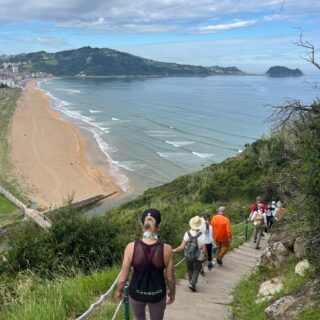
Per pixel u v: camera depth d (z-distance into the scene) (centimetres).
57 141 7762
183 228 1598
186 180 3581
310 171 665
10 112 11575
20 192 4872
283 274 833
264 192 2289
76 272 977
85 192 5041
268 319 607
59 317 618
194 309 782
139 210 2489
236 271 1140
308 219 706
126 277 454
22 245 1044
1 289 832
